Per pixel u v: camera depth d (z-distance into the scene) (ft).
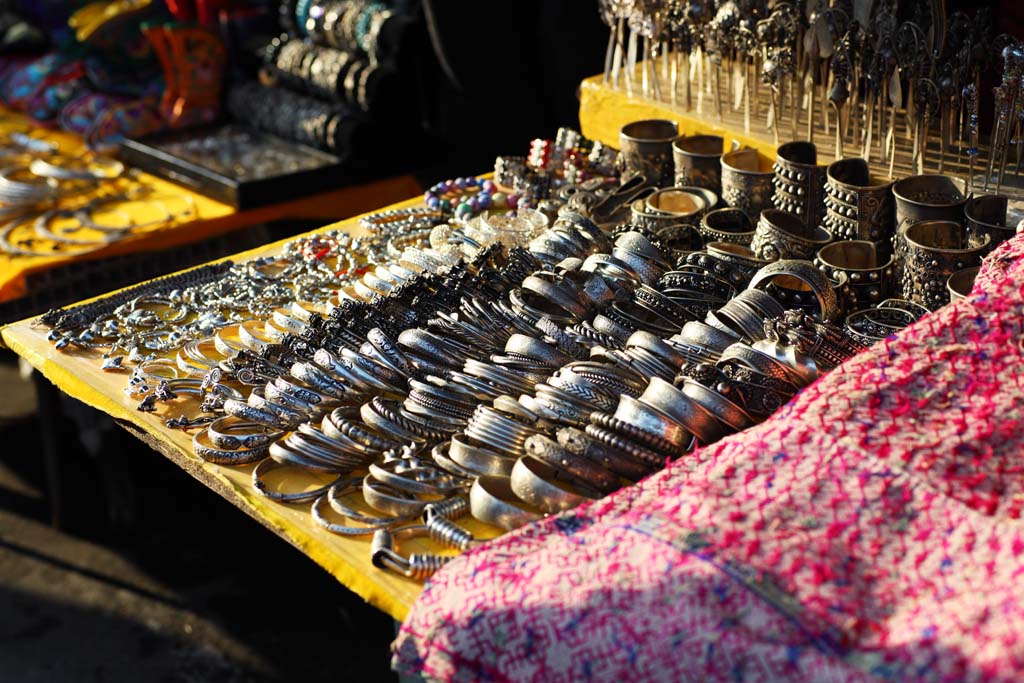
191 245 10.21
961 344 4.44
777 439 4.22
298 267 7.47
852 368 4.44
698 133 8.00
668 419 4.68
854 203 6.25
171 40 11.80
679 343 5.21
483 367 5.32
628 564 3.84
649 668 3.60
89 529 10.99
